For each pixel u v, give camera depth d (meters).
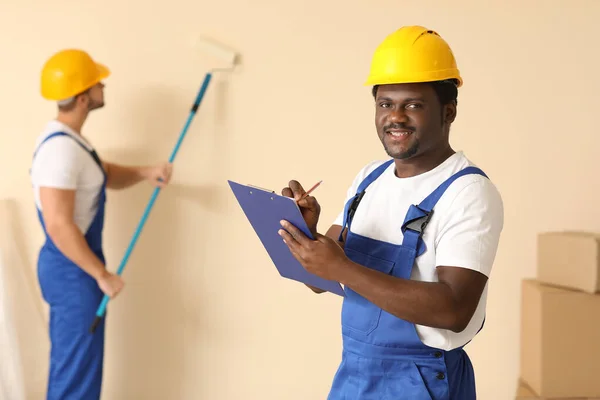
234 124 2.91
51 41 2.86
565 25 2.91
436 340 1.49
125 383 2.98
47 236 2.61
